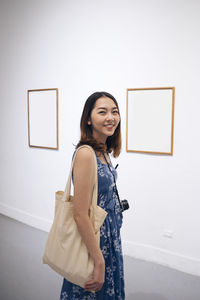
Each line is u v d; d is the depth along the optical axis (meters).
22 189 4.06
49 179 3.71
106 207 1.44
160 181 2.81
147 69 2.76
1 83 4.11
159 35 2.65
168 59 2.62
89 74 3.16
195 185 2.62
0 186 4.37
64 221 1.30
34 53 3.63
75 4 3.16
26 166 3.97
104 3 2.94
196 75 2.50
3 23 3.92
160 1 2.60
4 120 4.17
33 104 3.73
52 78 3.49
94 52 3.09
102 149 1.39
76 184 1.26
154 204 2.88
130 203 3.03
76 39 3.21
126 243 3.08
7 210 4.32
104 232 1.42
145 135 2.84
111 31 2.93
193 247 2.70
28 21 3.63
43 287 2.39
